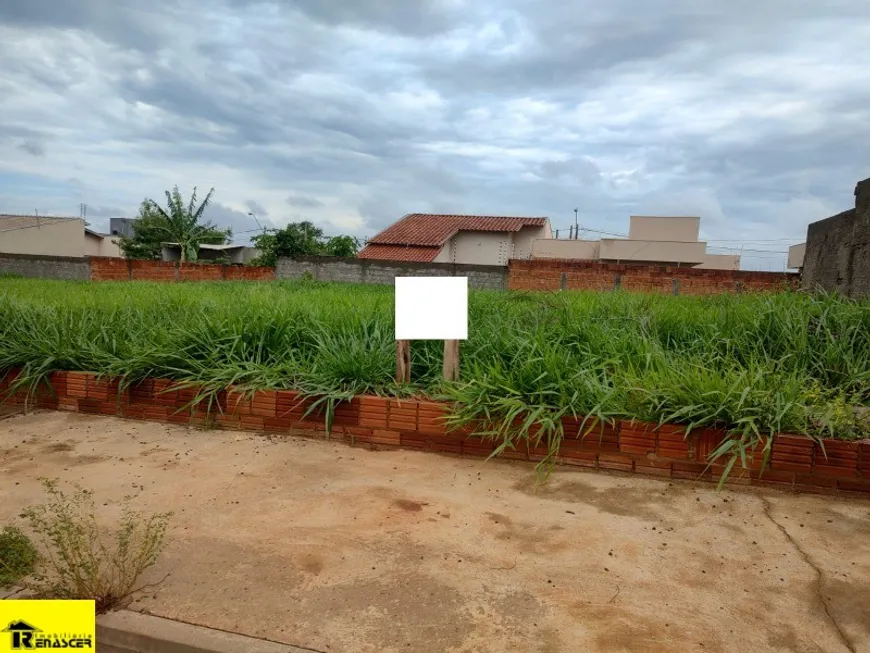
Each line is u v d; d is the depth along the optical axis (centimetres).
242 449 429
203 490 356
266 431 467
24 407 538
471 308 620
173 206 2923
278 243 2895
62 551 250
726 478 372
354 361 457
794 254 3061
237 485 364
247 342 521
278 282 1515
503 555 283
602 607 244
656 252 2811
